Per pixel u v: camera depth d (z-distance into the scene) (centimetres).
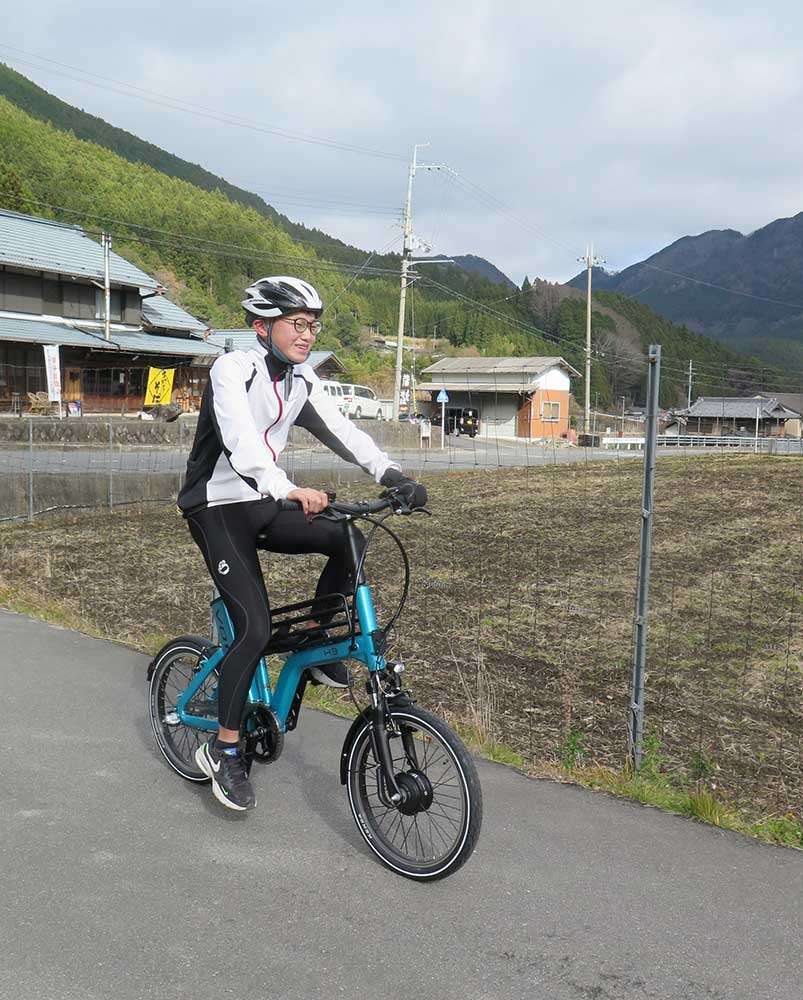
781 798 372
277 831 317
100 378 3191
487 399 5278
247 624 302
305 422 320
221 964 236
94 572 830
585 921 264
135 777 361
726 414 8050
